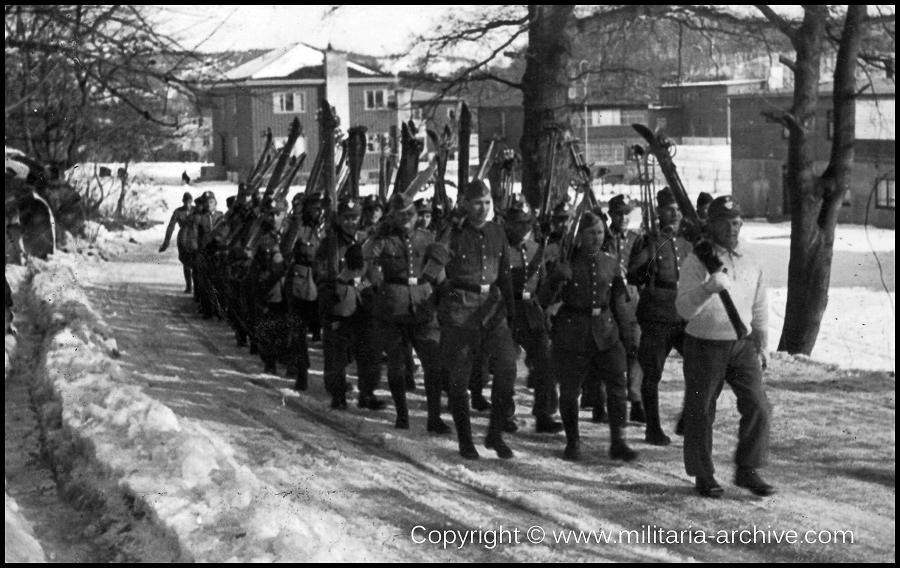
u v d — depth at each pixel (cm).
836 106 1441
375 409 998
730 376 691
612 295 784
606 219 902
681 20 1614
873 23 1420
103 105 1331
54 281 1753
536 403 887
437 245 803
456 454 811
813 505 656
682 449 817
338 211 1006
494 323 801
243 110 5262
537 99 1677
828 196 1449
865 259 2947
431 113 1777
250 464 768
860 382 1025
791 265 1458
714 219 686
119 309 1752
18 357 1151
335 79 4922
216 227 1484
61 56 887
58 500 679
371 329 985
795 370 1096
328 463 785
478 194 796
